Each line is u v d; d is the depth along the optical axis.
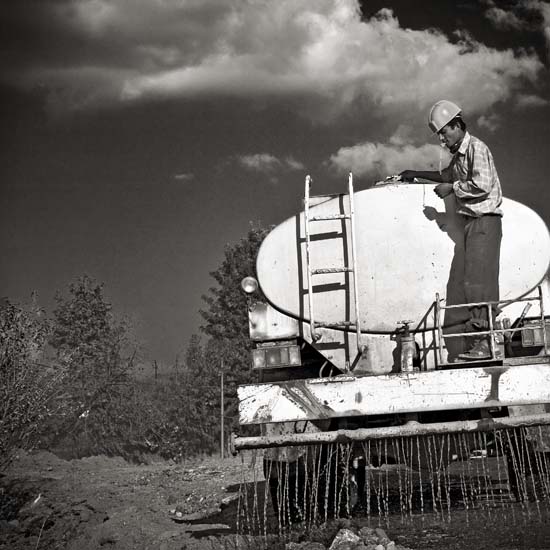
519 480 7.45
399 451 7.12
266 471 7.39
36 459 15.55
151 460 19.75
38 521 9.12
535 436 7.16
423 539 6.56
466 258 7.36
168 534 7.57
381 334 7.66
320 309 7.72
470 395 6.68
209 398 20.53
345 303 7.70
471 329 7.21
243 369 21.23
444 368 7.41
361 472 8.12
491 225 7.35
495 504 7.76
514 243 7.68
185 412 20.38
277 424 7.18
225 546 6.89
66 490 11.05
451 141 7.57
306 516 7.51
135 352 21.52
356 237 7.76
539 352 7.34
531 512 7.17
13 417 9.76
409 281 7.66
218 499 9.55
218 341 22.08
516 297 7.61
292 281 7.84
